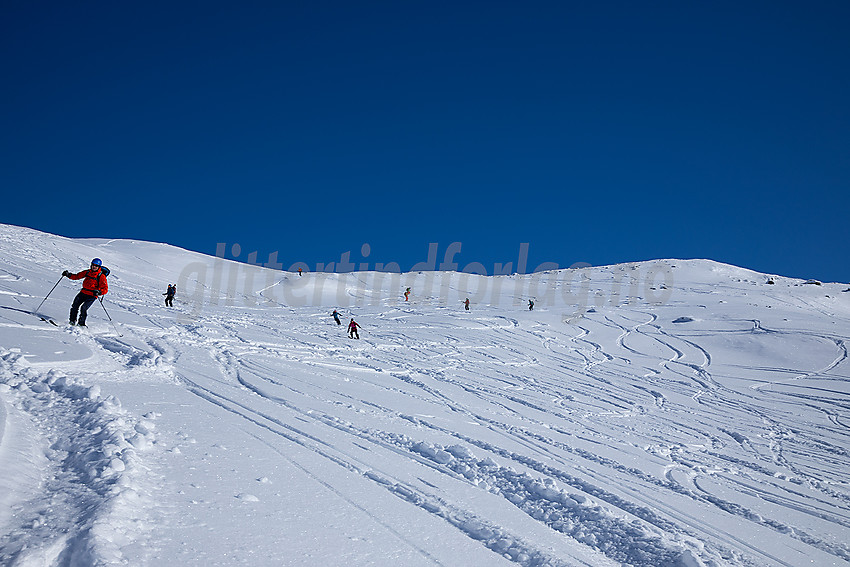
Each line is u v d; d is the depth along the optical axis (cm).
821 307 4944
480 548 443
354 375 1559
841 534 726
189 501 390
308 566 335
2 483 340
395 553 391
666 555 528
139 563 286
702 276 7369
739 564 572
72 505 338
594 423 1334
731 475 998
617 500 720
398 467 657
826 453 1312
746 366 2617
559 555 473
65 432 477
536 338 3170
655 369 2484
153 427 557
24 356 766
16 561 261
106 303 2195
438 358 2212
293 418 805
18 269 2428
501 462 800
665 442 1230
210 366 1210
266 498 435
